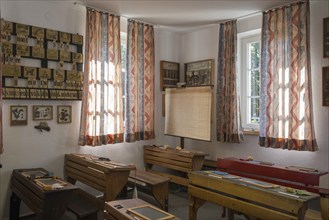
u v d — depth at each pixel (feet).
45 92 11.59
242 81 14.75
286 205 6.86
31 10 11.39
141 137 14.96
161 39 16.58
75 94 12.47
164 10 13.26
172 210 12.26
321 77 11.54
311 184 9.46
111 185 9.82
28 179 9.14
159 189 11.16
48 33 11.75
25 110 11.23
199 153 13.20
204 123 13.93
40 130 11.62
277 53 12.47
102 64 13.06
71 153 12.53
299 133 11.69
